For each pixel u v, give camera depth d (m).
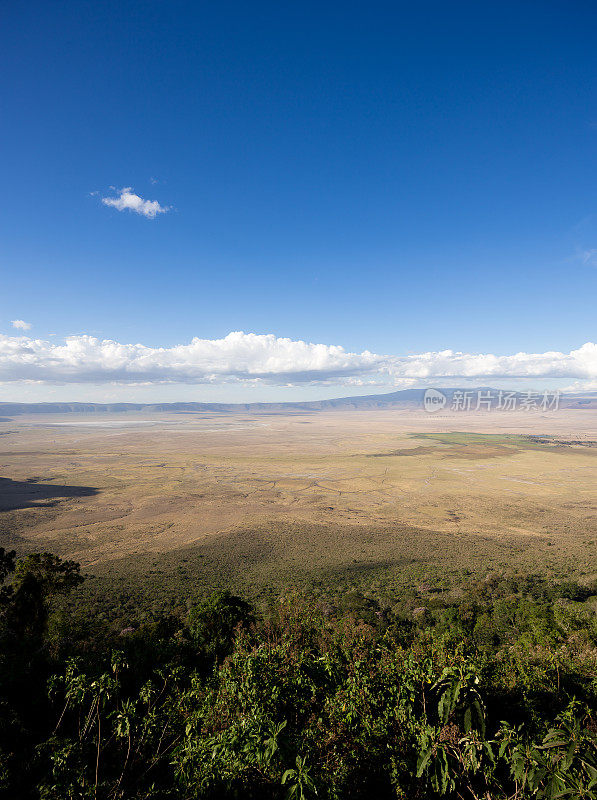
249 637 12.80
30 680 11.31
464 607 35.28
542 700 7.98
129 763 7.17
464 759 5.73
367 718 6.64
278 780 5.68
